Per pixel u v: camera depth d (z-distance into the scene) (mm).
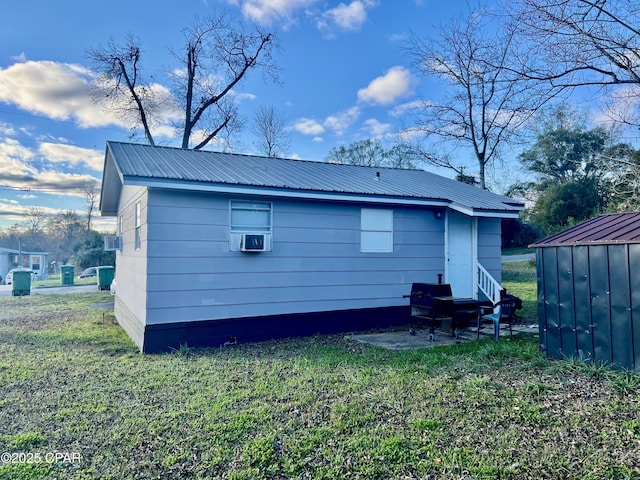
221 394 4328
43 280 32812
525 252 25281
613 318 4527
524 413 3596
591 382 4277
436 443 3109
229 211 7281
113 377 5059
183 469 2832
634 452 2867
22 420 3713
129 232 8812
